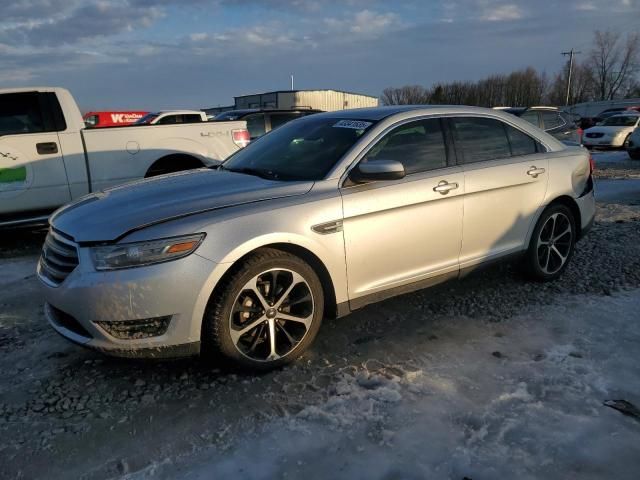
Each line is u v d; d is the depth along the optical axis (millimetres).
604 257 5465
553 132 10219
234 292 2986
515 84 74250
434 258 3850
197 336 2957
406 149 3799
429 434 2604
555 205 4621
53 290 3029
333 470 2371
